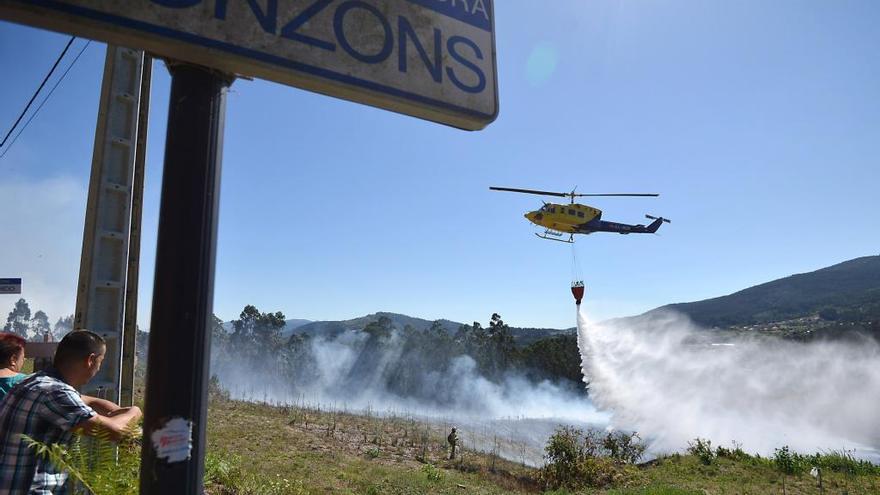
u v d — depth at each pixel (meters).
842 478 13.41
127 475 2.45
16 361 2.97
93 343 2.57
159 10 1.32
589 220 25.52
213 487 8.06
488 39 1.90
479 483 15.86
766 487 12.46
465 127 1.87
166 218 1.29
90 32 1.27
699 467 15.35
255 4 1.45
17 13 1.21
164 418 1.20
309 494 10.41
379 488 12.76
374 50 1.62
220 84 1.43
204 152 1.36
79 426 2.28
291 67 1.46
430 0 1.79
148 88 4.35
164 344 1.23
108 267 3.89
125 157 4.05
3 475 2.15
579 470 15.79
